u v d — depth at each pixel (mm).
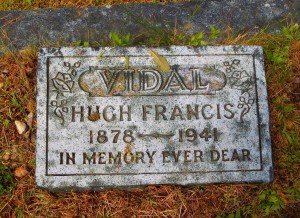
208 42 1320
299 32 1338
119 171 1148
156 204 1207
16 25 1354
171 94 1180
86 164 1149
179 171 1150
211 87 1186
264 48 1316
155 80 1188
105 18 1354
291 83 1303
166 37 1319
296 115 1275
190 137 1160
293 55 1326
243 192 1213
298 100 1296
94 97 1177
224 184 1189
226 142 1159
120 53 1203
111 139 1157
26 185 1234
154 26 1342
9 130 1281
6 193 1227
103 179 1146
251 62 1204
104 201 1210
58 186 1144
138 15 1354
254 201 1207
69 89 1180
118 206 1207
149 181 1146
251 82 1191
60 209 1207
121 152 1153
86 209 1207
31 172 1247
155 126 1164
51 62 1194
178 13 1355
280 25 1351
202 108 1173
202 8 1361
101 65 1195
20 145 1267
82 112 1168
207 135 1161
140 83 1186
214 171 1152
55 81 1184
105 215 1203
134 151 1154
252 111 1175
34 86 1308
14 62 1326
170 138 1159
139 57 1202
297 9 1365
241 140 1162
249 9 1359
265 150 1161
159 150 1155
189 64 1198
